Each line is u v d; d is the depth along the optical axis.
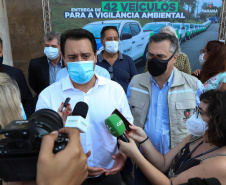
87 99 1.46
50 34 3.18
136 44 5.13
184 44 5.18
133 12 5.02
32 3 5.11
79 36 1.35
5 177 0.58
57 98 1.48
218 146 1.04
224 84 2.59
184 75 1.78
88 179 1.47
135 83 1.92
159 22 5.05
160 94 1.78
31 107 2.90
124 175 2.76
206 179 0.85
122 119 1.40
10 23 5.20
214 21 4.98
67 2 5.02
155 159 1.47
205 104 1.09
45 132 0.61
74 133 0.59
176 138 1.74
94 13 5.05
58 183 0.48
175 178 1.09
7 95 0.88
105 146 1.50
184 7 4.94
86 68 1.37
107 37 3.12
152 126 1.82
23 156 0.57
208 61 2.74
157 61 1.63
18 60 5.41
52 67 3.37
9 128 0.59
